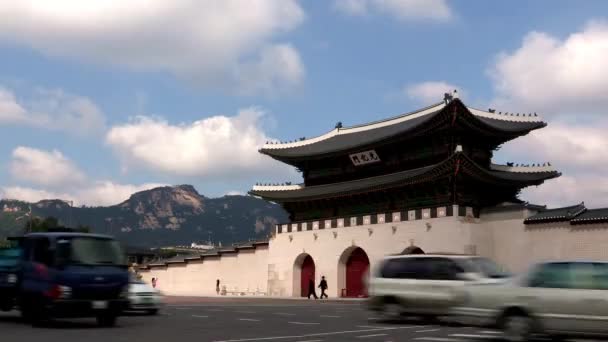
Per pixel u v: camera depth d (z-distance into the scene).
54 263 23.22
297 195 70.75
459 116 58.16
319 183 75.12
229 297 65.88
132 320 28.36
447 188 58.25
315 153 72.62
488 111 68.94
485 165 64.69
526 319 19.98
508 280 21.52
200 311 35.94
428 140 63.12
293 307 42.38
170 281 88.81
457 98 57.12
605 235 48.50
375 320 29.66
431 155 63.09
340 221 66.00
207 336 21.12
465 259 27.52
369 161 68.75
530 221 53.47
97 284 23.39
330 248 66.44
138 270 90.62
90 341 19.14
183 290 86.38
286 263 71.06
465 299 23.20
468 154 62.28
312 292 63.62
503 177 59.84
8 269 25.70
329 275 66.06
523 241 53.78
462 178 57.44
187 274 86.31
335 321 28.91
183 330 23.33
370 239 62.72
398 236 60.38
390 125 75.25
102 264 23.86
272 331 23.38
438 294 27.41
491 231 56.41
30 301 24.03
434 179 57.78
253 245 77.25
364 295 62.97
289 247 71.06
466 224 55.94
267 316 32.00
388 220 61.53
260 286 75.56
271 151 76.88
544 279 19.91
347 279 65.44
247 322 27.73
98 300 23.38
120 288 24.02
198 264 84.94
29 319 25.11
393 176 65.38
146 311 31.84
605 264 19.36
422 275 28.16
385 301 29.12
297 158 74.75
